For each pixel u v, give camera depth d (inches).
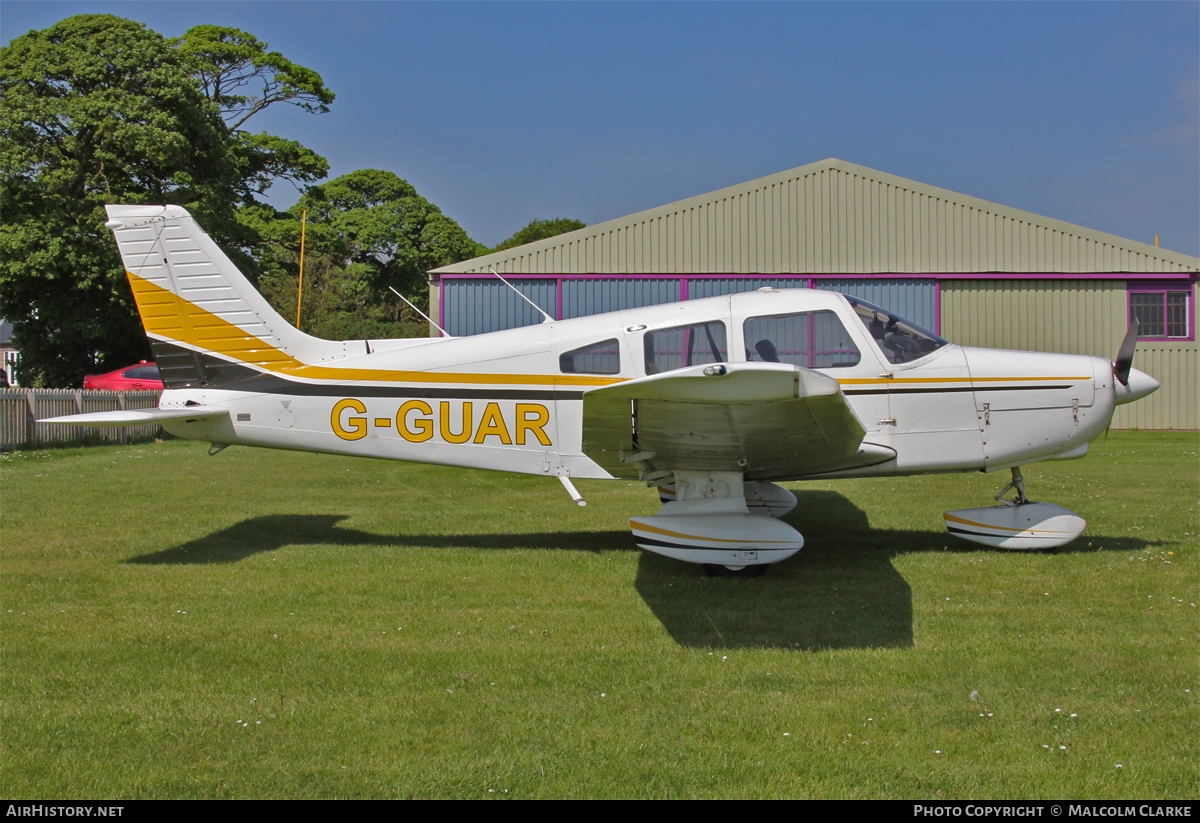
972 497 332.2
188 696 132.3
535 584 201.6
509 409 235.8
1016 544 227.3
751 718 122.2
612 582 203.3
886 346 227.1
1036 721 120.2
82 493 338.6
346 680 138.6
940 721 120.6
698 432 189.8
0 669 144.0
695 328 227.5
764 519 207.8
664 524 208.1
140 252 246.5
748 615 174.1
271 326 247.1
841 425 183.8
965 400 225.9
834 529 268.4
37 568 216.8
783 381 147.3
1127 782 103.0
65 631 164.7
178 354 247.6
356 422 243.0
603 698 130.3
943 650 150.7
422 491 354.0
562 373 232.2
